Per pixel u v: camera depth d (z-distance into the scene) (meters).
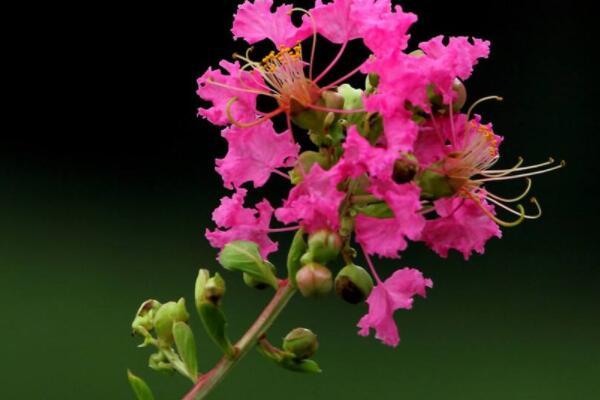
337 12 0.78
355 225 0.77
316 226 0.77
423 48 0.78
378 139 0.77
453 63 0.77
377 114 0.77
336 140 0.78
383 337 0.78
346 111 0.77
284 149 0.78
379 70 0.77
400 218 0.77
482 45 0.78
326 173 0.77
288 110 0.78
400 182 0.77
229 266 0.78
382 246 0.77
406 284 0.78
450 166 0.78
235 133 0.78
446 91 0.77
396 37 0.77
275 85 0.78
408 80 0.76
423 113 0.78
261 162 0.78
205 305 0.78
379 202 0.77
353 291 0.78
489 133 0.78
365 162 0.76
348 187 0.77
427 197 0.78
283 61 0.78
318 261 0.77
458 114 0.78
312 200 0.77
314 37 0.78
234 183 0.78
